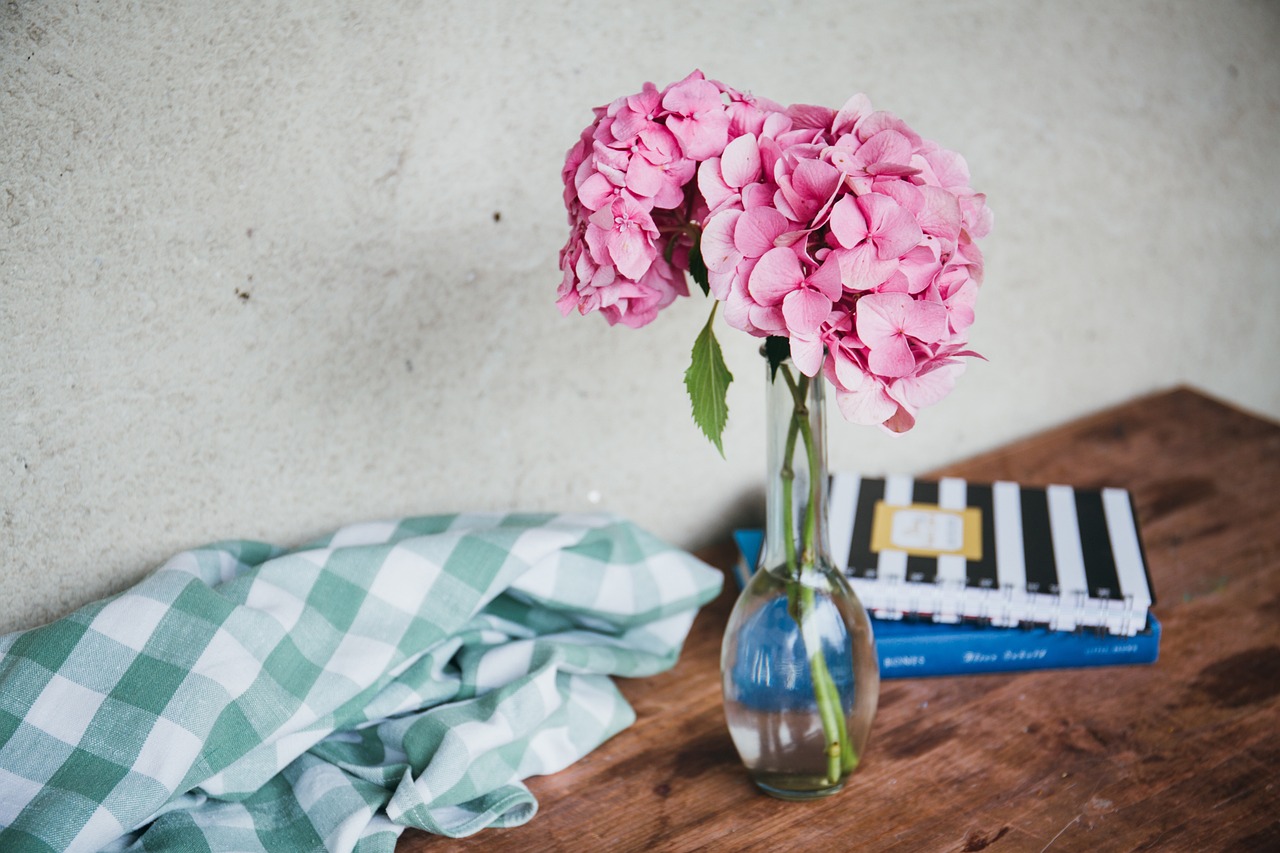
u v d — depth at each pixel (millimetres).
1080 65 1146
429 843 809
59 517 869
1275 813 810
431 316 950
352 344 931
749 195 705
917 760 861
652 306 752
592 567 913
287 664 827
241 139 863
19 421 844
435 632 861
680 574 939
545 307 986
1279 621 963
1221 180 1274
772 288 693
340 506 960
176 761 777
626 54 963
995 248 1160
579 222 729
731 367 1067
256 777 808
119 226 843
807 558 801
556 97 948
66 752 777
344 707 839
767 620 804
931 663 928
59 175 821
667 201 713
